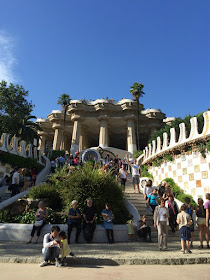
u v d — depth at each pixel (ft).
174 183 47.34
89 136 172.24
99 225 29.99
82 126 149.38
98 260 18.04
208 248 24.57
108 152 101.45
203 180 40.37
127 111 137.69
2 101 90.12
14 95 91.45
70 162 65.92
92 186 32.89
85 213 28.94
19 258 18.60
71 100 142.00
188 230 21.63
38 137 95.30
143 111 148.97
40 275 14.67
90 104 140.05
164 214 23.65
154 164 57.21
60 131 156.04
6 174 56.29
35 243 26.68
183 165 45.62
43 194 37.52
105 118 136.87
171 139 51.29
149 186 36.81
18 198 38.27
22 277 14.20
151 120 142.61
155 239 30.50
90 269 16.33
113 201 33.96
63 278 13.97
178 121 55.11
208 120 41.63
